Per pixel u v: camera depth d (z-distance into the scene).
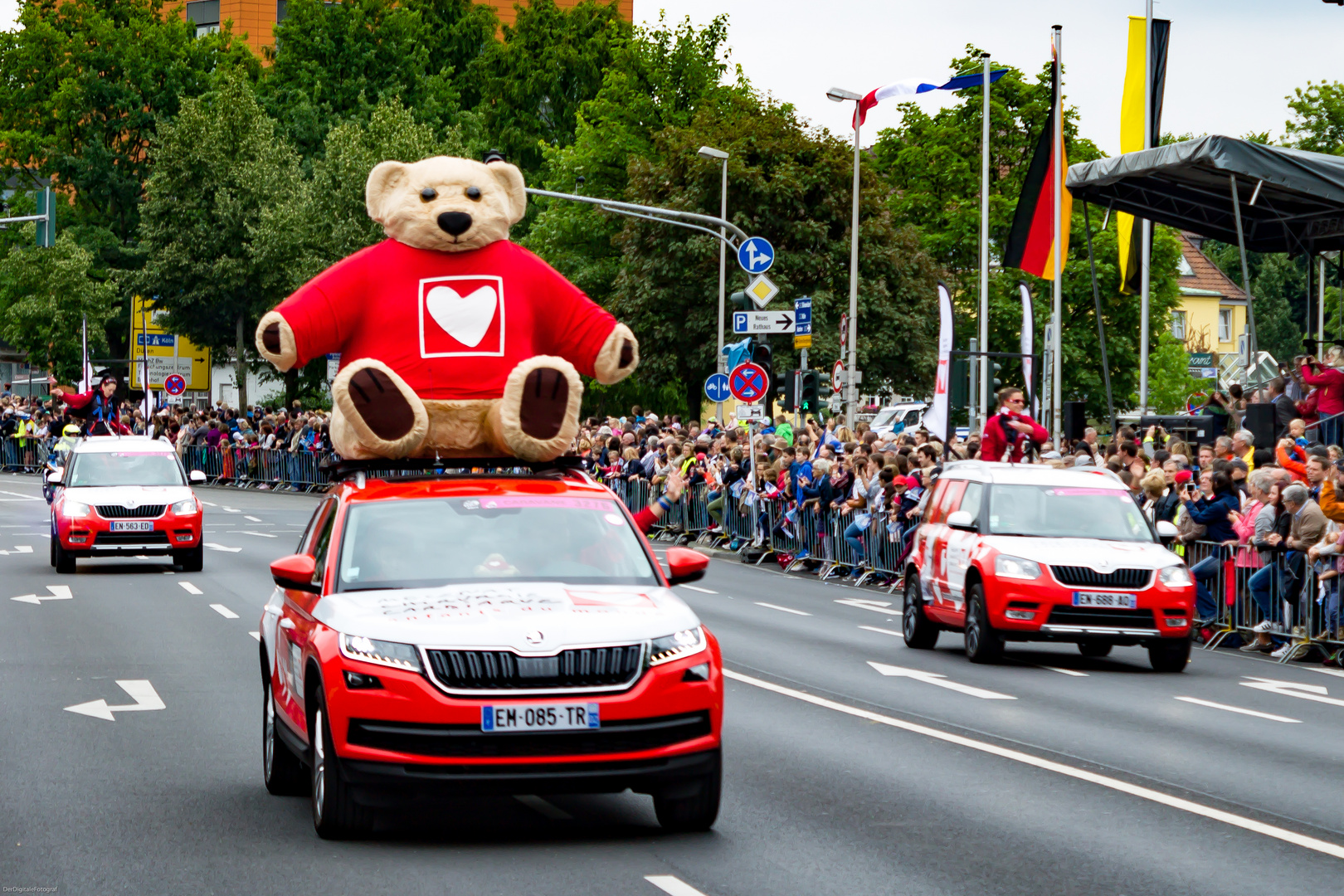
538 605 8.58
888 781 10.62
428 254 10.98
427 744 8.11
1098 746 12.20
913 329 59.22
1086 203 29.12
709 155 47.50
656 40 69.38
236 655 17.23
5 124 80.75
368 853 8.41
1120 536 18.44
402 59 80.88
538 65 81.94
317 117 77.62
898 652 18.92
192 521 27.86
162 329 72.81
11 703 13.93
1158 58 34.59
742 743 12.14
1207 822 9.37
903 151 67.19
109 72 79.62
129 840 8.73
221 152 69.06
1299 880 7.94
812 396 34.28
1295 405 25.45
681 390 70.00
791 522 31.34
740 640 19.56
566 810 9.65
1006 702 14.66
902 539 26.83
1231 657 19.31
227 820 9.27
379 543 9.28
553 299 11.26
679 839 8.80
